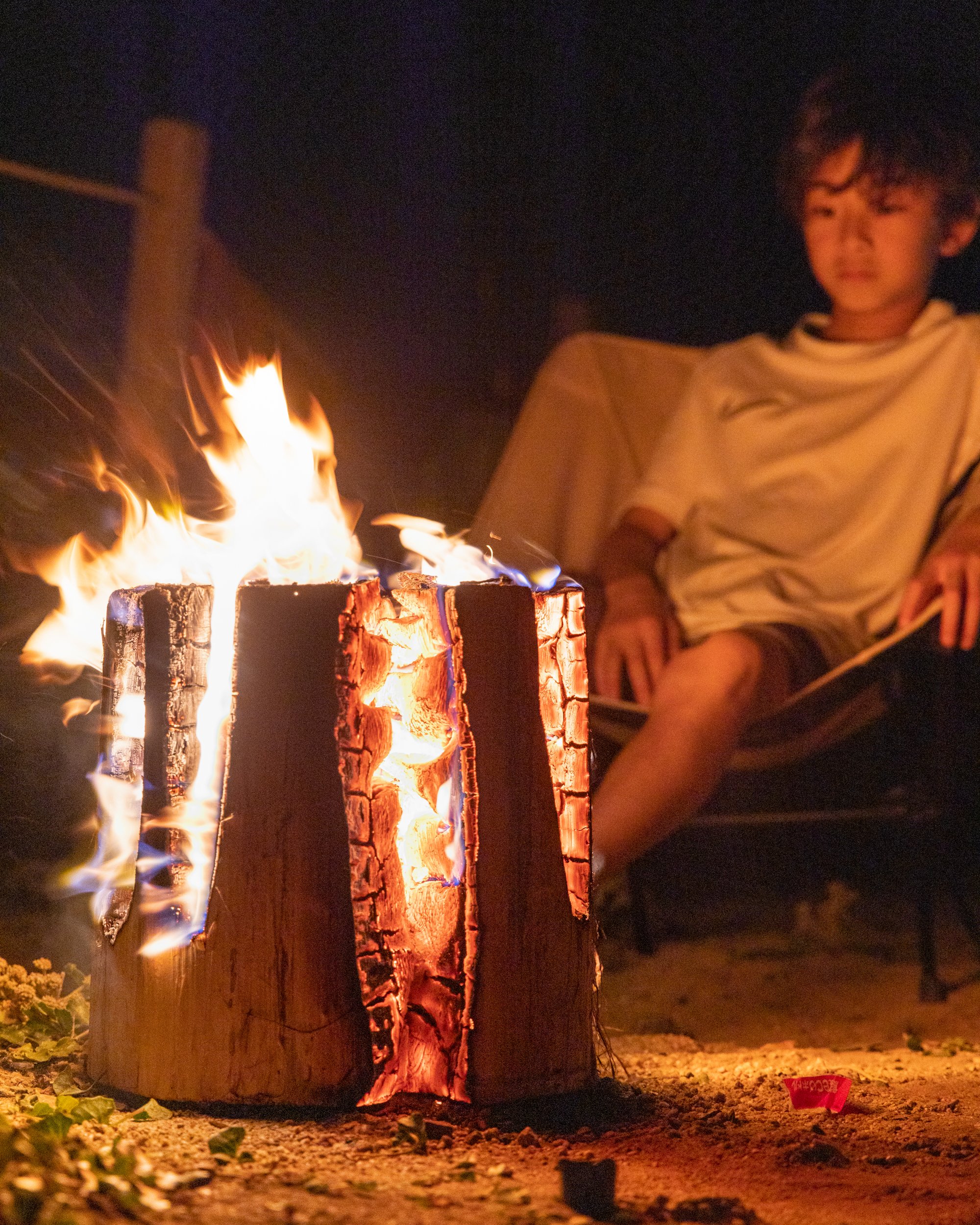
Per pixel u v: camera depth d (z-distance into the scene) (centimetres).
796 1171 189
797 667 404
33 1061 231
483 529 514
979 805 394
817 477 439
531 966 204
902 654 378
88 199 571
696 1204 164
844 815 392
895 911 510
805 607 423
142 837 206
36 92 572
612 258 630
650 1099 226
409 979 203
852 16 593
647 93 629
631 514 466
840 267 449
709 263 629
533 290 625
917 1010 379
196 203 384
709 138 627
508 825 203
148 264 384
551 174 625
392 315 615
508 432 591
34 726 455
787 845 396
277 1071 198
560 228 624
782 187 471
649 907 521
